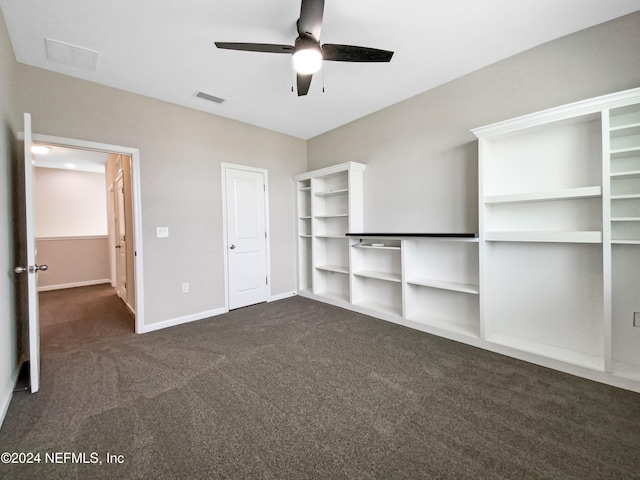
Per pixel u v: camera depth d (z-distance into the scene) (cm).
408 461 137
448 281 307
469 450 143
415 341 279
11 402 185
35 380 196
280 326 324
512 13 201
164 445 148
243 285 402
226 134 382
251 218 411
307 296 452
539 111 223
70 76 268
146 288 314
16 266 229
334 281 448
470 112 283
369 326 321
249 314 369
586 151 220
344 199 423
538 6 195
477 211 283
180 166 339
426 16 203
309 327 320
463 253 296
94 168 618
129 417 171
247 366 232
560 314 238
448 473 129
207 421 166
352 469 132
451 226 303
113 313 384
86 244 583
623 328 209
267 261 431
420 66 268
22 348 242
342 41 231
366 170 386
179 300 339
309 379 211
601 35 213
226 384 206
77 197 641
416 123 328
